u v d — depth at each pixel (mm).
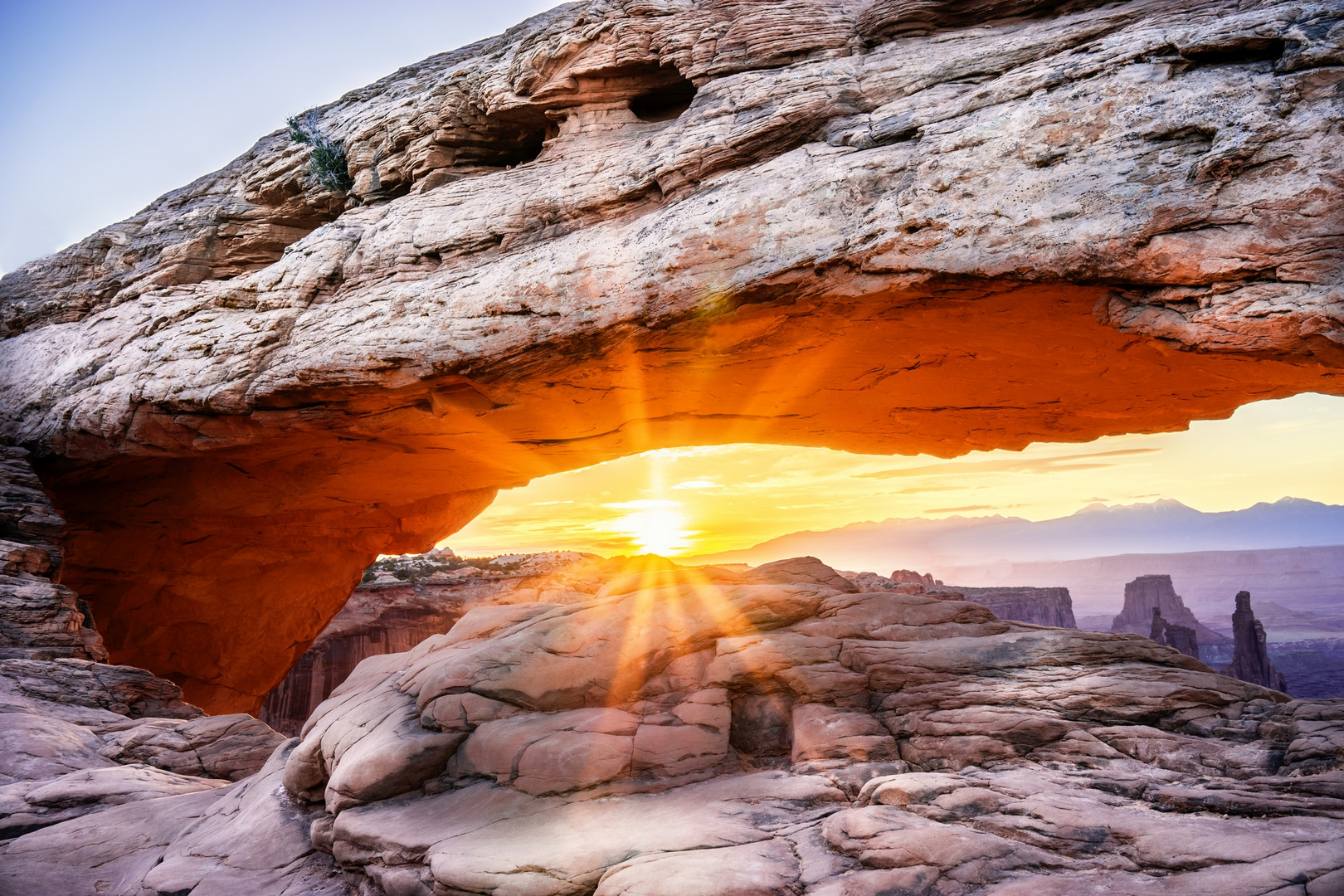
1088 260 9859
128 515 23375
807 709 8352
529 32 16594
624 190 14281
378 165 18297
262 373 16844
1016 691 8016
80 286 23562
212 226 21250
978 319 11969
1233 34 9594
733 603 9844
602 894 5922
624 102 15609
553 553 65062
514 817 7438
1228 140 9188
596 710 8695
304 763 9492
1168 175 9555
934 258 10805
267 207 20938
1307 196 8727
